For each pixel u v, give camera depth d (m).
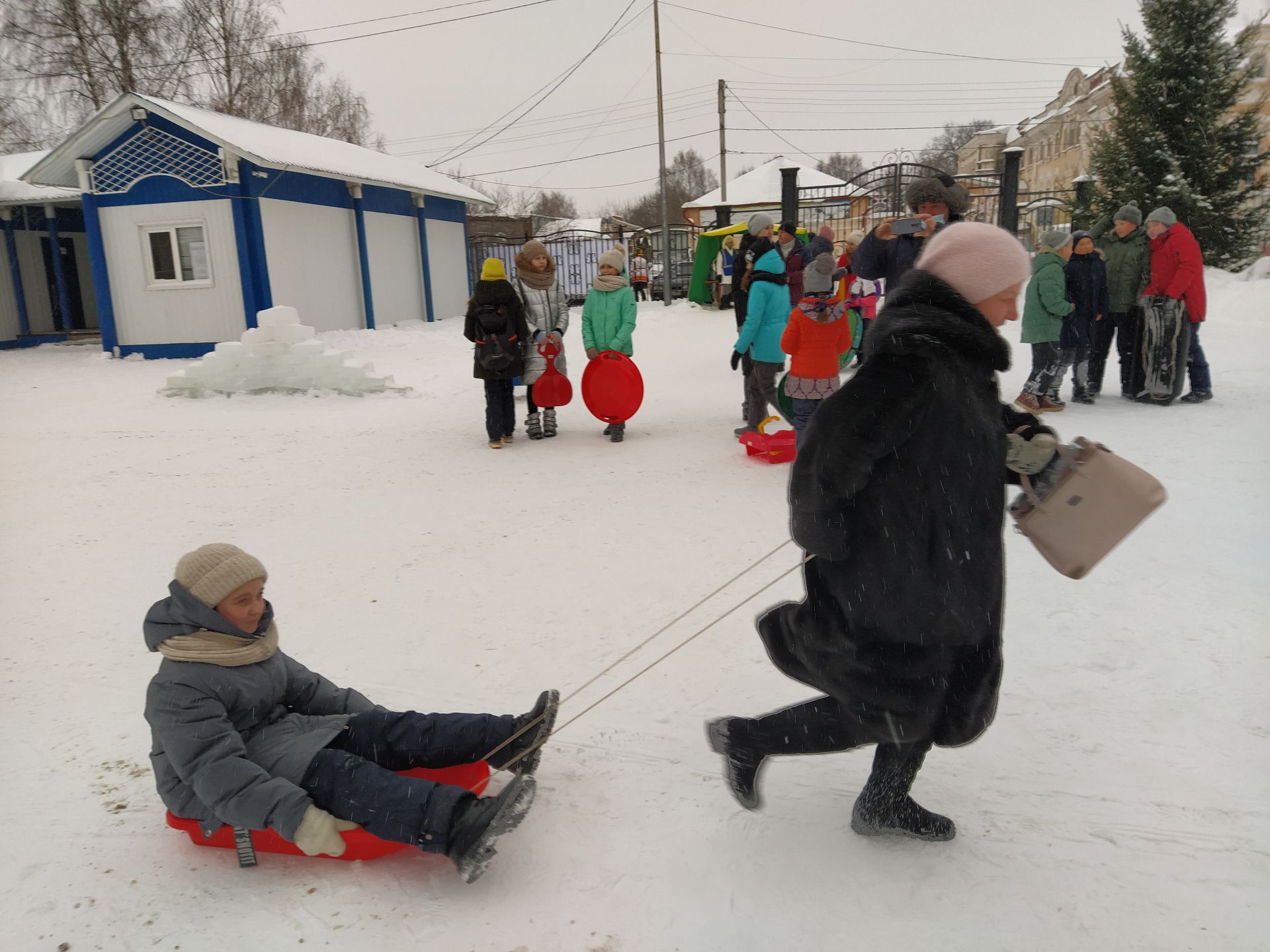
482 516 5.80
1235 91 16.97
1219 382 9.14
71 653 3.97
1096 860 2.43
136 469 7.36
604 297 7.72
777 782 2.87
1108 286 8.22
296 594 4.59
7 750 3.17
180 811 2.53
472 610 4.32
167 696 2.42
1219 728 3.04
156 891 2.44
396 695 3.51
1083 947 2.13
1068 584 4.30
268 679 2.63
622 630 4.04
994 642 2.26
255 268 14.92
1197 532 4.86
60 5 26.58
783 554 4.90
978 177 17.52
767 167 27.83
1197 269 7.68
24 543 5.53
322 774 2.45
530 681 3.60
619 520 5.62
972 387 2.15
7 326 18.31
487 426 7.75
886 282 5.96
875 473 2.13
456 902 2.36
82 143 14.70
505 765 2.71
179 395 10.84
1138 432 7.05
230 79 31.41
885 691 2.20
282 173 15.35
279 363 10.66
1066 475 2.44
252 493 6.56
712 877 2.42
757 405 7.25
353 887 2.43
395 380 11.85
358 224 17.55
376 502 6.21
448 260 21.45
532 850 2.56
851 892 2.35
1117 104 17.84
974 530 2.16
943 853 2.48
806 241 17.31
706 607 4.25
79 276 20.42
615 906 2.33
